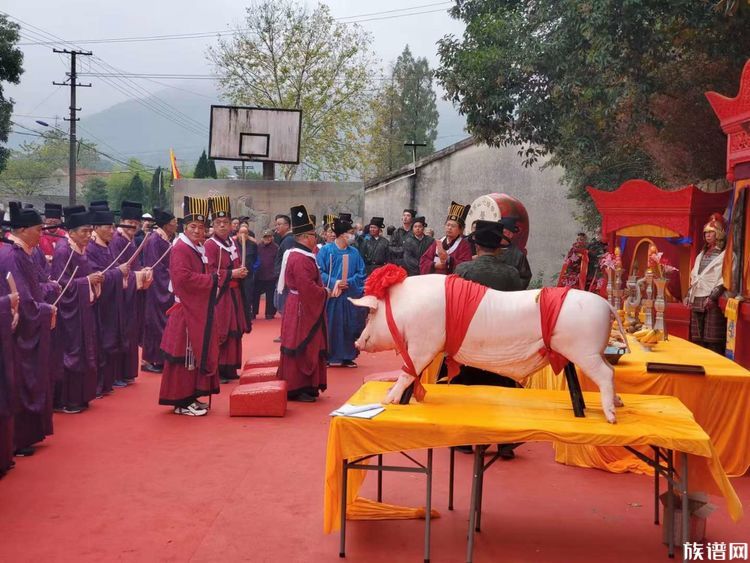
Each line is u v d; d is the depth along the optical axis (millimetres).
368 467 4367
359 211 19500
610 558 4438
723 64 12750
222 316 9680
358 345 4754
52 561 4320
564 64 13148
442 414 4422
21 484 5668
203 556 4406
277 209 19375
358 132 37156
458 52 14812
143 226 13438
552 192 21922
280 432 7273
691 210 9086
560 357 4500
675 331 8906
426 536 4309
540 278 21938
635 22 11750
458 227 9711
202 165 42406
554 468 6176
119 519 4973
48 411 6504
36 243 6398
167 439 6980
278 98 35844
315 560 4363
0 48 27984
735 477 5770
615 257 7766
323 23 35750
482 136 15273
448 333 4547
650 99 13289
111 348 8844
